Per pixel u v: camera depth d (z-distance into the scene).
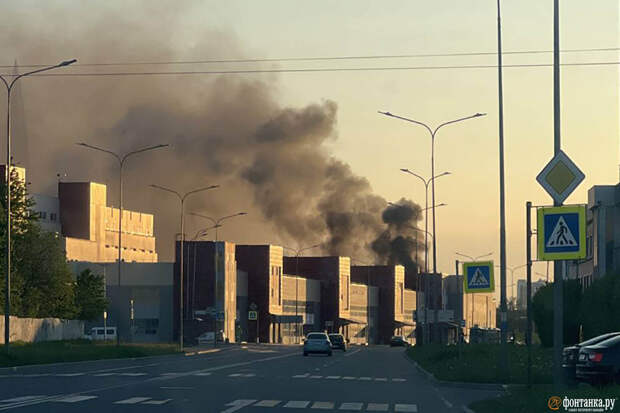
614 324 57.16
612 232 75.75
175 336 131.88
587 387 24.73
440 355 56.47
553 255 22.44
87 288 106.12
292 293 160.00
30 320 79.38
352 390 33.25
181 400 26.38
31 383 33.91
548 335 70.12
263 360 64.75
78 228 161.12
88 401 25.28
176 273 132.12
